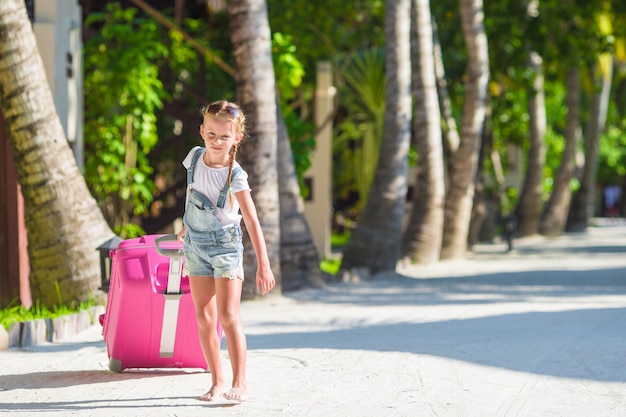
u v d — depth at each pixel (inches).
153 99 799.7
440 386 307.7
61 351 399.9
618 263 1070.4
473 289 733.3
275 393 295.6
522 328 451.2
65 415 266.2
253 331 467.5
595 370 335.0
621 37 1665.8
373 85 1310.3
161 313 324.2
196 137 951.0
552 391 300.0
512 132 1723.7
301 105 1143.0
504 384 311.1
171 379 321.4
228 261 277.1
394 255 861.8
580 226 2105.1
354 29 1280.8
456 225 1090.7
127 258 326.0
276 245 647.8
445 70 1333.7
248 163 645.3
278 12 1160.2
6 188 561.3
